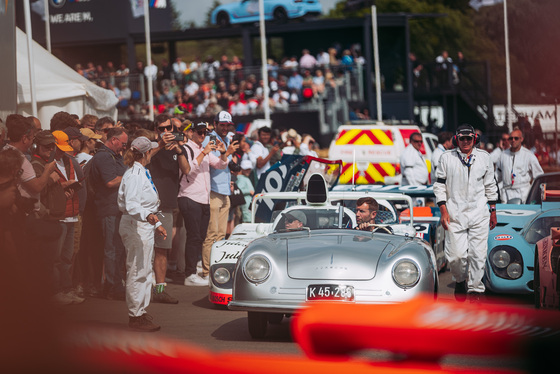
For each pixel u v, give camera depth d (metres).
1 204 10.57
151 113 48.22
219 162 17.47
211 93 49.69
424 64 60.03
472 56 99.44
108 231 15.30
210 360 4.08
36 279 5.10
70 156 14.59
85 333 4.60
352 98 51.34
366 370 3.85
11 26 16.67
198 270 18.86
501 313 4.41
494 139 59.03
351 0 55.22
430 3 101.25
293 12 59.47
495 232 15.46
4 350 4.44
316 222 13.64
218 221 18.28
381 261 10.96
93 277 15.88
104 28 61.88
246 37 59.62
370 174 30.28
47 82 22.98
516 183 22.59
